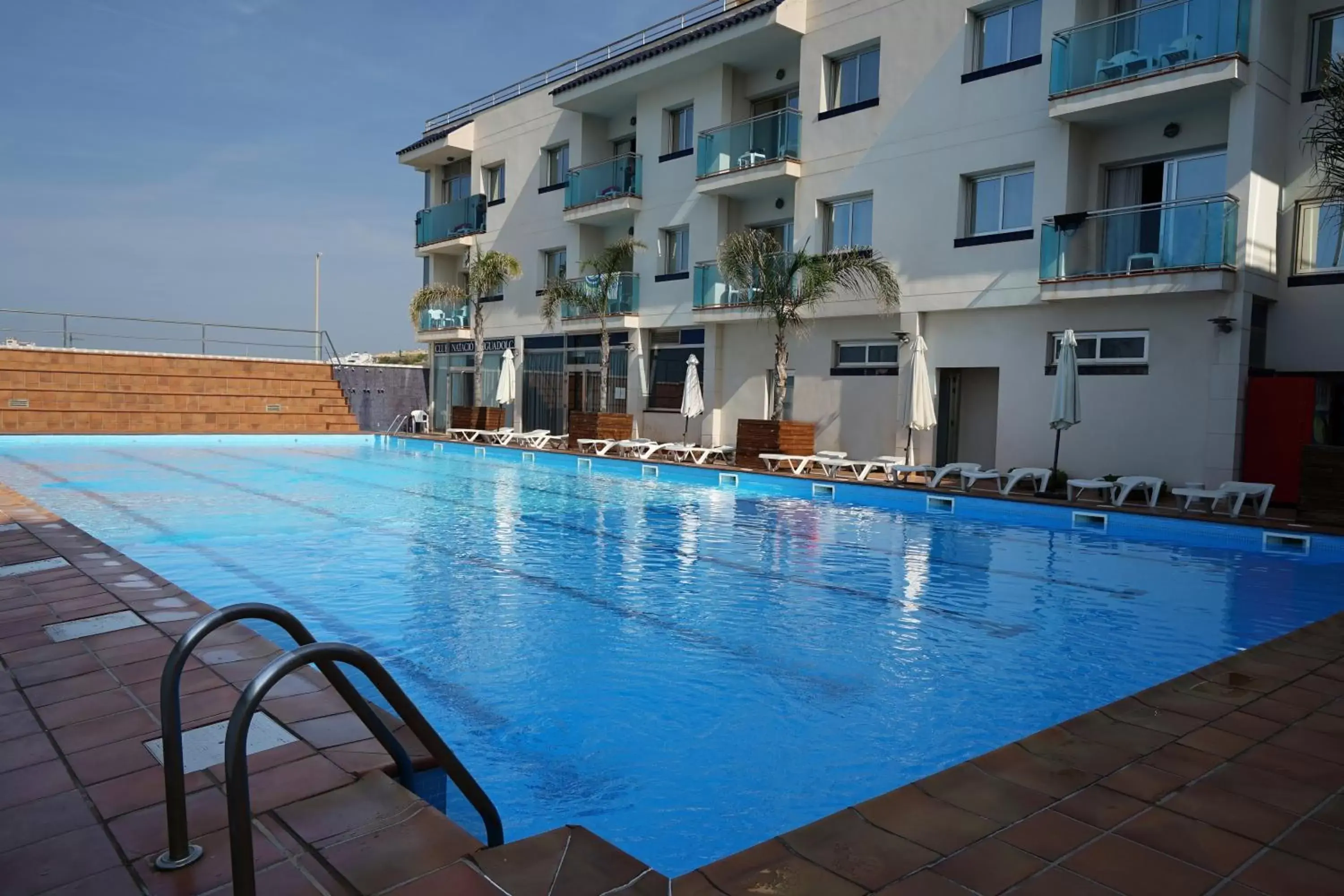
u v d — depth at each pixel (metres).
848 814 2.79
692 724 4.60
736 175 19.16
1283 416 12.29
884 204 16.80
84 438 21.78
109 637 4.65
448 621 6.60
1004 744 4.38
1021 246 14.74
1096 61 13.53
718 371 20.50
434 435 27.59
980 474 13.91
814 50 18.08
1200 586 8.10
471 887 2.20
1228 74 12.04
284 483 15.58
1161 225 12.78
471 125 28.38
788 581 8.17
